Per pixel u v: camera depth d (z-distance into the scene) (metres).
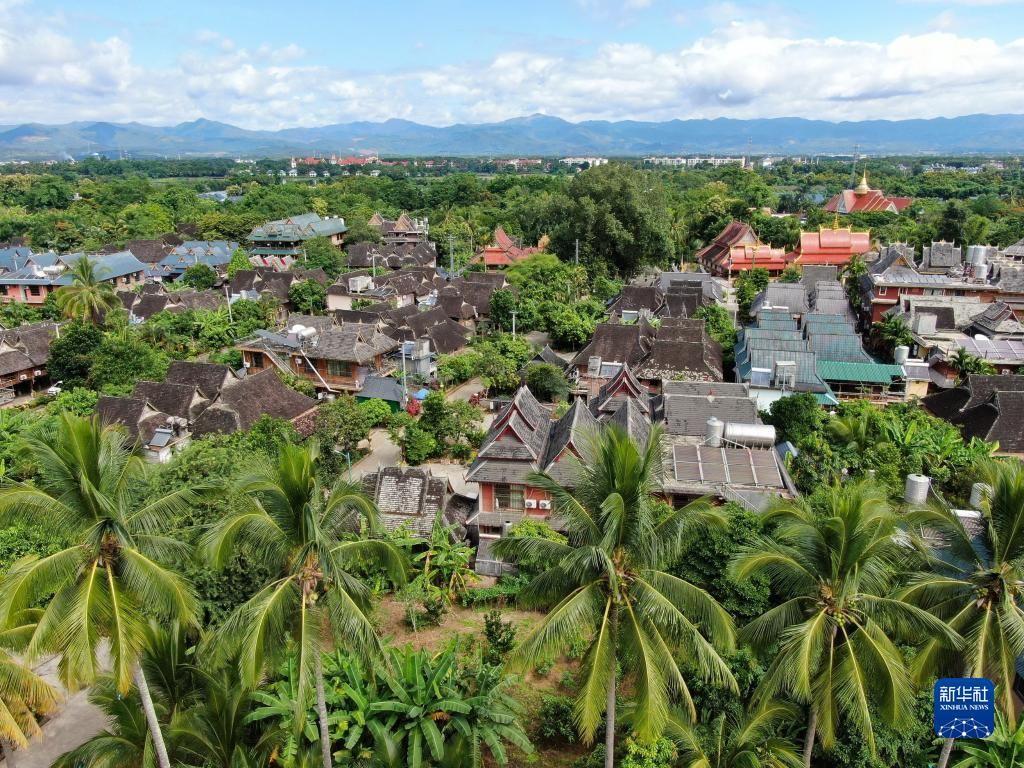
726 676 22.30
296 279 112.75
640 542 22.83
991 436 52.69
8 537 37.03
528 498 42.97
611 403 56.03
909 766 28.48
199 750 25.06
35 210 178.00
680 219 160.88
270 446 49.59
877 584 24.09
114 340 75.38
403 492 43.25
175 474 37.66
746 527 33.31
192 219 165.75
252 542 22.73
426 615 37.31
